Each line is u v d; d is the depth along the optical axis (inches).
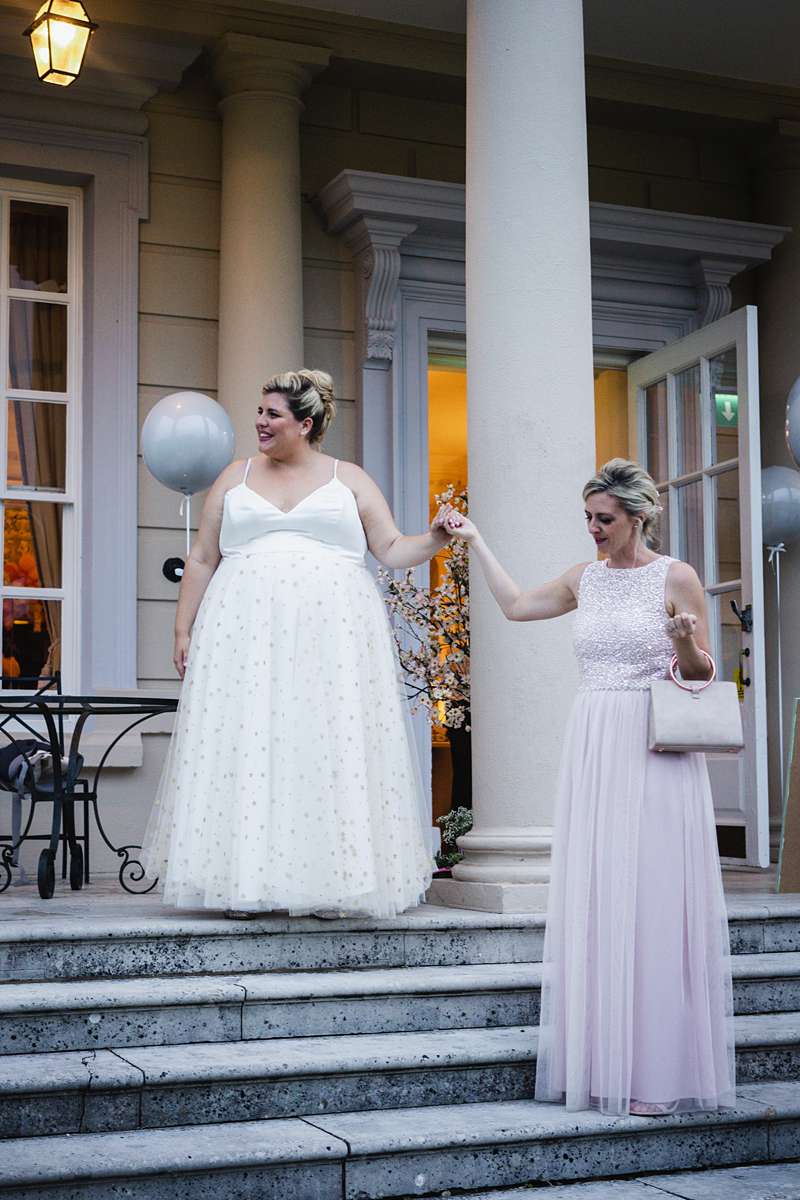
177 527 254.7
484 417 184.2
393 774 163.2
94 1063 129.5
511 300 183.8
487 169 187.2
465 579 213.2
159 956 149.8
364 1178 123.3
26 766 196.7
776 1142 138.9
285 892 152.8
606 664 142.3
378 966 158.7
